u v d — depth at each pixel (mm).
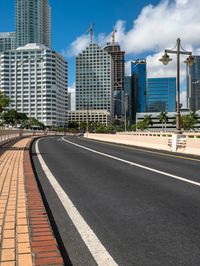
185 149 24359
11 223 5824
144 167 15062
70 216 6816
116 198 8484
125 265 4406
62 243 5254
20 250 4574
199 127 151875
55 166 15492
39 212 6570
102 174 12836
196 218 6598
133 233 5723
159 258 4633
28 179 10656
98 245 5160
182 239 5398
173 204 7785
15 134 43406
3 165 14391
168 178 11758
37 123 143375
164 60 27016
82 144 36844
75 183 10781
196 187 9945
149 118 165750
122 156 21000
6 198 7836
